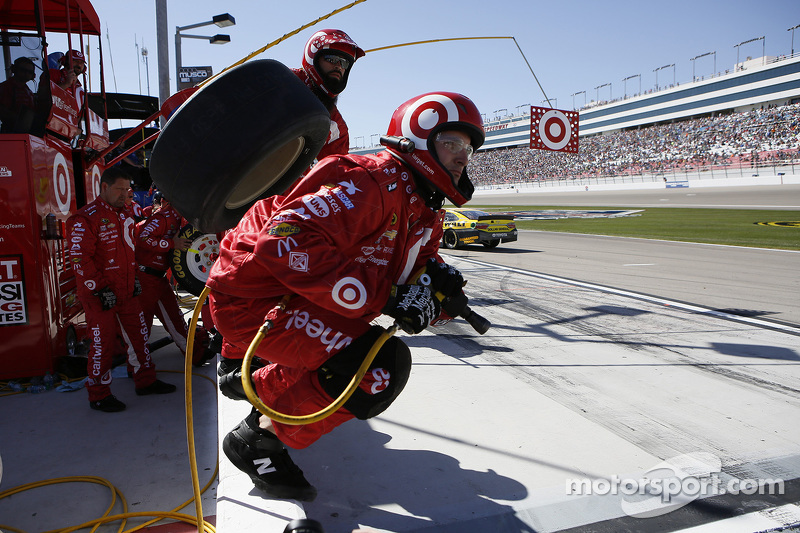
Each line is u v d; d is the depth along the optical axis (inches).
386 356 72.6
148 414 129.4
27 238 142.8
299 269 65.6
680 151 2486.5
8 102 152.4
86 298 128.6
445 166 74.2
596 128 3678.6
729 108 2896.2
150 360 142.8
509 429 113.7
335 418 78.1
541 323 208.2
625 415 120.5
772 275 327.9
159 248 151.3
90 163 193.9
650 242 546.3
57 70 190.1
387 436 110.8
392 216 73.3
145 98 375.6
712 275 331.6
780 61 2711.6
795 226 659.4
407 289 70.2
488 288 291.7
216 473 101.5
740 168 1951.3
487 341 182.9
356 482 93.0
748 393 133.6
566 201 1711.4
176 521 86.7
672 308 235.3
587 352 169.2
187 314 218.4
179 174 66.4
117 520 86.6
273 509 79.9
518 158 3344.0
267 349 74.6
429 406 125.9
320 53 128.4
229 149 64.2
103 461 106.3
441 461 100.2
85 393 143.6
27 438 116.0
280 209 70.6
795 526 80.4
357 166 72.6
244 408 109.8
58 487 96.4
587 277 332.5
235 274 72.3
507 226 533.6
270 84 66.7
